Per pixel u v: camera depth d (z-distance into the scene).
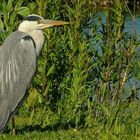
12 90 11.93
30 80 12.20
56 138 12.77
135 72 14.78
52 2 15.02
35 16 12.70
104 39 14.89
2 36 14.38
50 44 14.77
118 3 14.61
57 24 12.73
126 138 13.12
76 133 13.43
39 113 14.85
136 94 14.78
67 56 15.05
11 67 11.91
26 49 12.11
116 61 14.84
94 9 15.19
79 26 14.85
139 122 14.05
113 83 14.90
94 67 14.99
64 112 14.52
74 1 15.02
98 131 13.60
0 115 11.79
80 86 14.48
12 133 12.98
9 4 14.38
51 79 15.04
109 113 13.91
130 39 14.79
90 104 14.48
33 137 12.71
